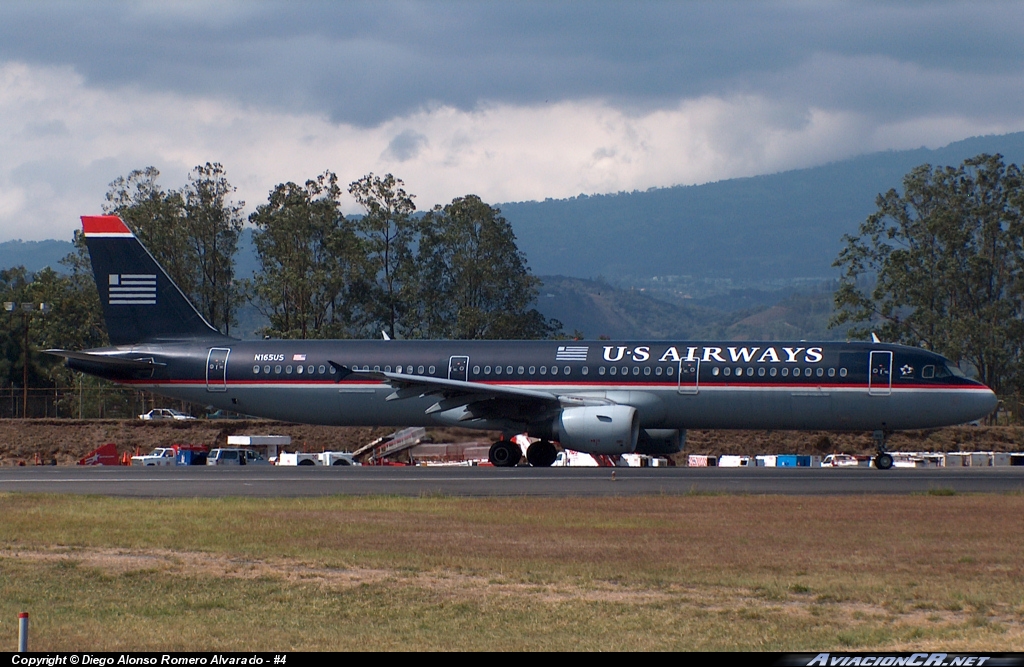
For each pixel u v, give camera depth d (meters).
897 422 142.38
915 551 66.50
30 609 51.44
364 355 157.88
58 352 161.00
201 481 119.81
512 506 91.62
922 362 141.88
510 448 150.62
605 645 43.94
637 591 54.34
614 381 148.12
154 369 163.38
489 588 55.25
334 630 46.97
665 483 115.06
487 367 152.62
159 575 59.81
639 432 153.00
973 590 53.88
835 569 60.09
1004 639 43.59
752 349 146.62
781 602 51.84
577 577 57.72
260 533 75.00
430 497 99.19
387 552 66.44
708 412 146.12
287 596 53.88
